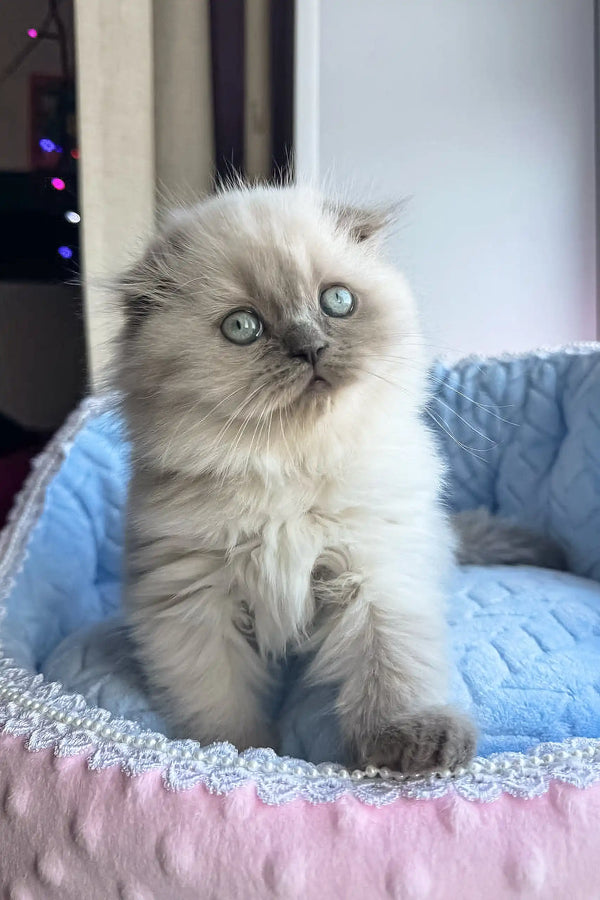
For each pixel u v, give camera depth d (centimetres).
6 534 31
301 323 21
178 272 23
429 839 17
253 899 17
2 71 48
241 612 23
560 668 23
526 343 55
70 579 32
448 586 26
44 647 28
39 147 49
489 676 23
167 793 18
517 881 16
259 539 22
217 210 25
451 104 51
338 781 18
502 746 21
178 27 47
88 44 42
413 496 24
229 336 22
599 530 33
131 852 17
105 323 31
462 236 53
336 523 23
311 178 40
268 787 18
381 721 20
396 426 24
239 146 51
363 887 16
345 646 22
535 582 30
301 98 44
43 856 18
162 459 22
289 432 21
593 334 55
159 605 23
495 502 40
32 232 51
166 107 48
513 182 53
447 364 41
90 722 19
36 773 19
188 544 23
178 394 22
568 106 52
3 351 52
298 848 17
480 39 51
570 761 18
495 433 40
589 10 51
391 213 28
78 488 35
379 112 51
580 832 17
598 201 52
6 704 21
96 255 44
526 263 54
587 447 34
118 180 44
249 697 23
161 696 23
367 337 22
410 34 50
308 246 23
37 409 53
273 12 47
